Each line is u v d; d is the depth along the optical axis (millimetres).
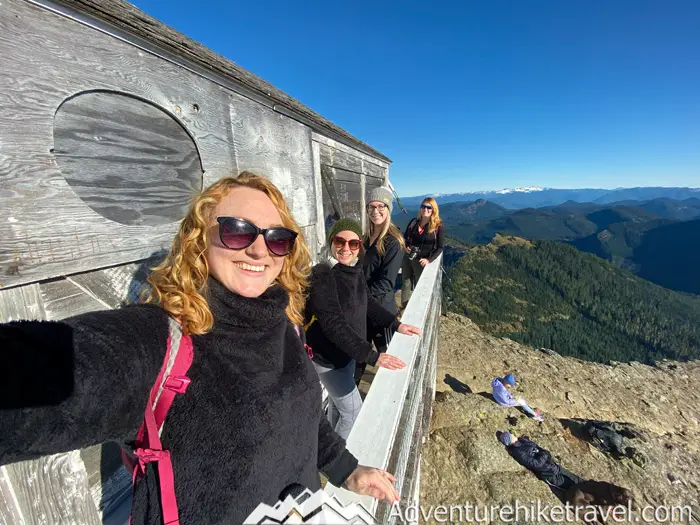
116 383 587
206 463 681
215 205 872
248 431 722
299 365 954
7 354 524
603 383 8492
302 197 3193
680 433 7199
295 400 865
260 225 871
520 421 5660
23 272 1025
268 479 770
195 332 728
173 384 673
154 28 1657
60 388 537
